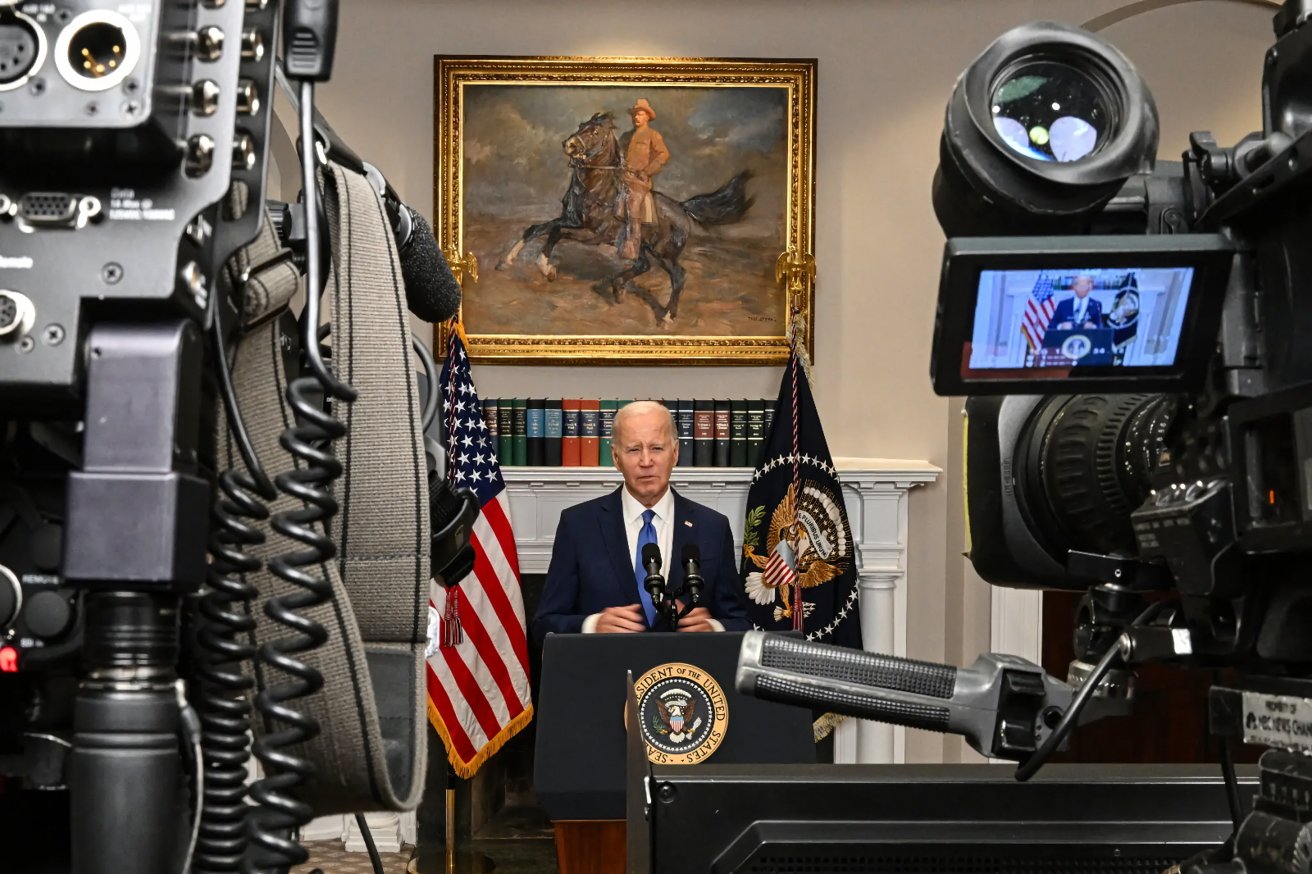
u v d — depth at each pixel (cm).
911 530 596
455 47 598
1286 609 88
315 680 94
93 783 77
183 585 79
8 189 78
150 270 78
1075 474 116
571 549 483
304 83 92
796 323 579
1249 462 87
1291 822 86
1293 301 86
